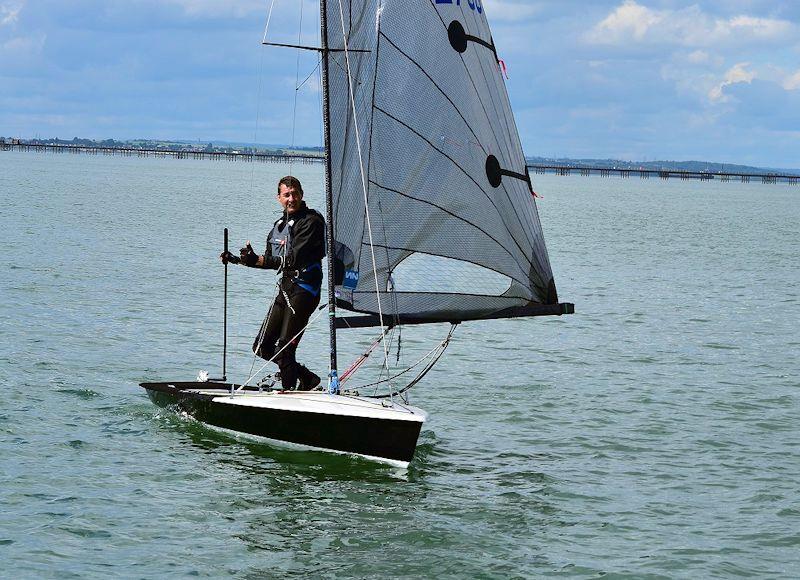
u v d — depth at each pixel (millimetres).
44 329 24688
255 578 11266
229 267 40219
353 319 14891
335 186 14523
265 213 80938
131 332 25125
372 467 14859
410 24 14695
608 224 81375
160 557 11688
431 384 20969
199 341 24578
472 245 15211
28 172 153750
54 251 42188
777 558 12281
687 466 15766
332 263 14680
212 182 157625
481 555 12062
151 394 17281
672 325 29594
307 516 12984
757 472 15523
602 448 16609
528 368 22859
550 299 15859
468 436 17094
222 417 15906
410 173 14812
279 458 15055
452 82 15008
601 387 21047
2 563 11328
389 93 14625
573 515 13492
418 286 14977
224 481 14070
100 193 99625
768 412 19219
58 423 16484
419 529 12711
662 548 12484
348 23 14398
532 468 15391
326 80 14312
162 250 45750
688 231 75500
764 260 52188
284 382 15875
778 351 25703
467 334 27156
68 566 11359
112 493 13516
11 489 13484
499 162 15453
